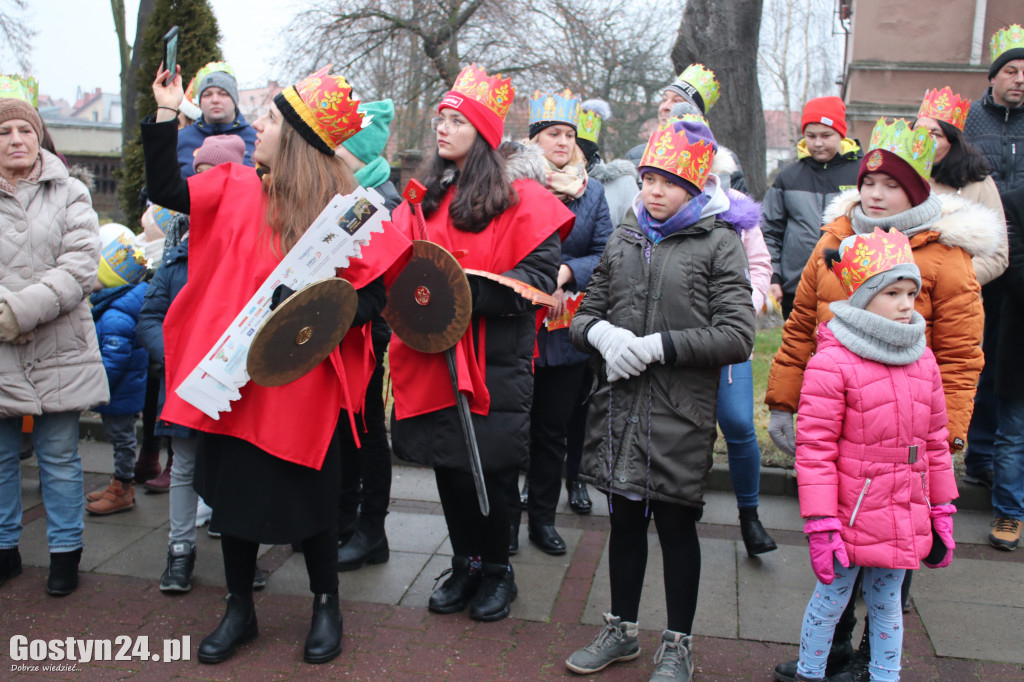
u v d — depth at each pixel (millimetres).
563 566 3904
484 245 3258
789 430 3594
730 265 2910
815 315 3455
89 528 4277
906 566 2701
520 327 3336
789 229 4750
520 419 3336
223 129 5285
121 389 4359
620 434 2941
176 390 2775
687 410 2881
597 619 3434
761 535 3902
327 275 2832
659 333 2867
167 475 4785
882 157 3092
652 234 3008
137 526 4324
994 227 3131
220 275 2859
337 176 2939
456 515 3486
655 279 2961
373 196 2871
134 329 4355
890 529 2707
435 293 3109
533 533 4117
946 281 3086
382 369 3924
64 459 3578
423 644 3232
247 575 3160
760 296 3740
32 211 3484
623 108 27562
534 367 3959
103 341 4297
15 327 3350
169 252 3830
